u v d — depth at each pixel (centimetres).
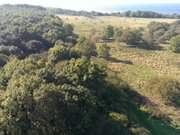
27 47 8275
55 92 3897
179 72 8862
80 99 4059
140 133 4156
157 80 7106
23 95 3722
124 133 4009
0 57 6675
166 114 5709
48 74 4466
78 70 4766
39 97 3741
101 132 3897
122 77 7750
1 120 3541
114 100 4925
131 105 5456
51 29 10006
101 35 12519
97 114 4084
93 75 4841
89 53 9025
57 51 5631
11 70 4834
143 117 5256
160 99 6397
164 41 12850
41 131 3606
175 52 11194
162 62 9856
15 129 3534
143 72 8494
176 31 13475
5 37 8431
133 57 10169
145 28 15512
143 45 11800
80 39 9725
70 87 4178
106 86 5025
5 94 3884
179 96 6612
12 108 3647
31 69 4709
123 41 12044
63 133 3672
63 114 3800
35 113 3681
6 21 10431
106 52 9581
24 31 9112
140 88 6912
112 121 4094
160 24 14975
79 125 3800
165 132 5066
